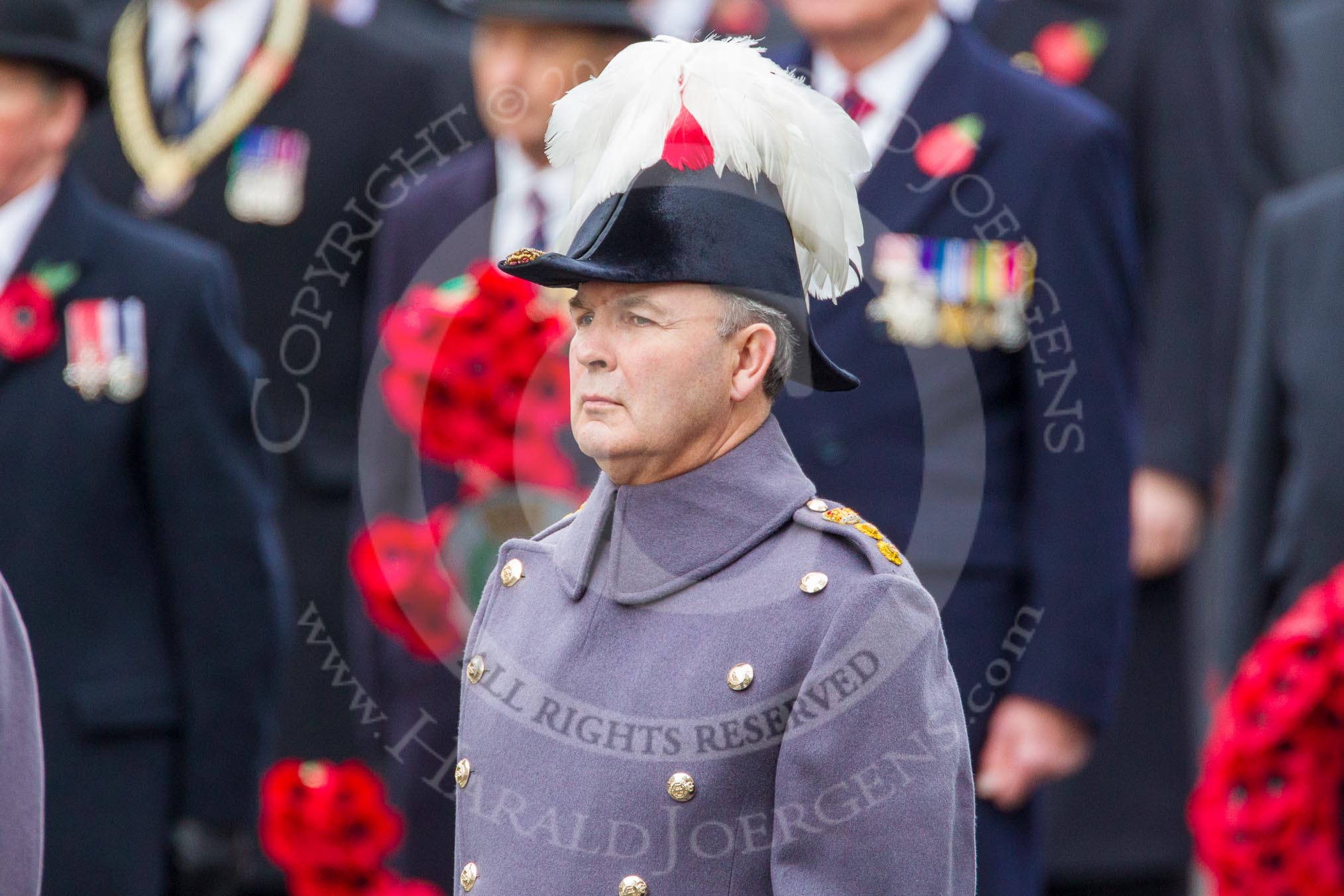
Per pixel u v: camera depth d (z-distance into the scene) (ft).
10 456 59.31
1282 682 49.67
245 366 62.23
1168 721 69.31
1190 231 70.85
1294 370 65.21
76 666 59.21
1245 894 49.19
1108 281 55.88
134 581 60.44
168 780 60.49
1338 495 63.26
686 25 86.99
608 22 57.26
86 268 60.70
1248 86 88.38
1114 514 55.67
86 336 60.18
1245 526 67.67
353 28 76.38
